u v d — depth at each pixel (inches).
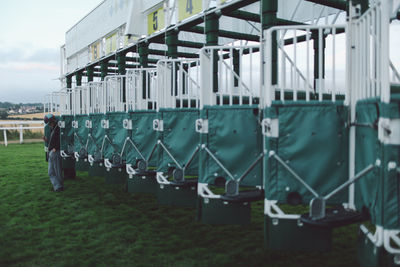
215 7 205.5
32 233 158.7
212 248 138.3
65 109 370.3
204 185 169.5
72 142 327.0
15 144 601.6
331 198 123.6
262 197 152.6
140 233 157.8
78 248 139.7
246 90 205.9
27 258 130.4
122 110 269.0
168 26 262.5
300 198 125.3
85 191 249.8
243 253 132.3
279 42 166.1
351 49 121.1
